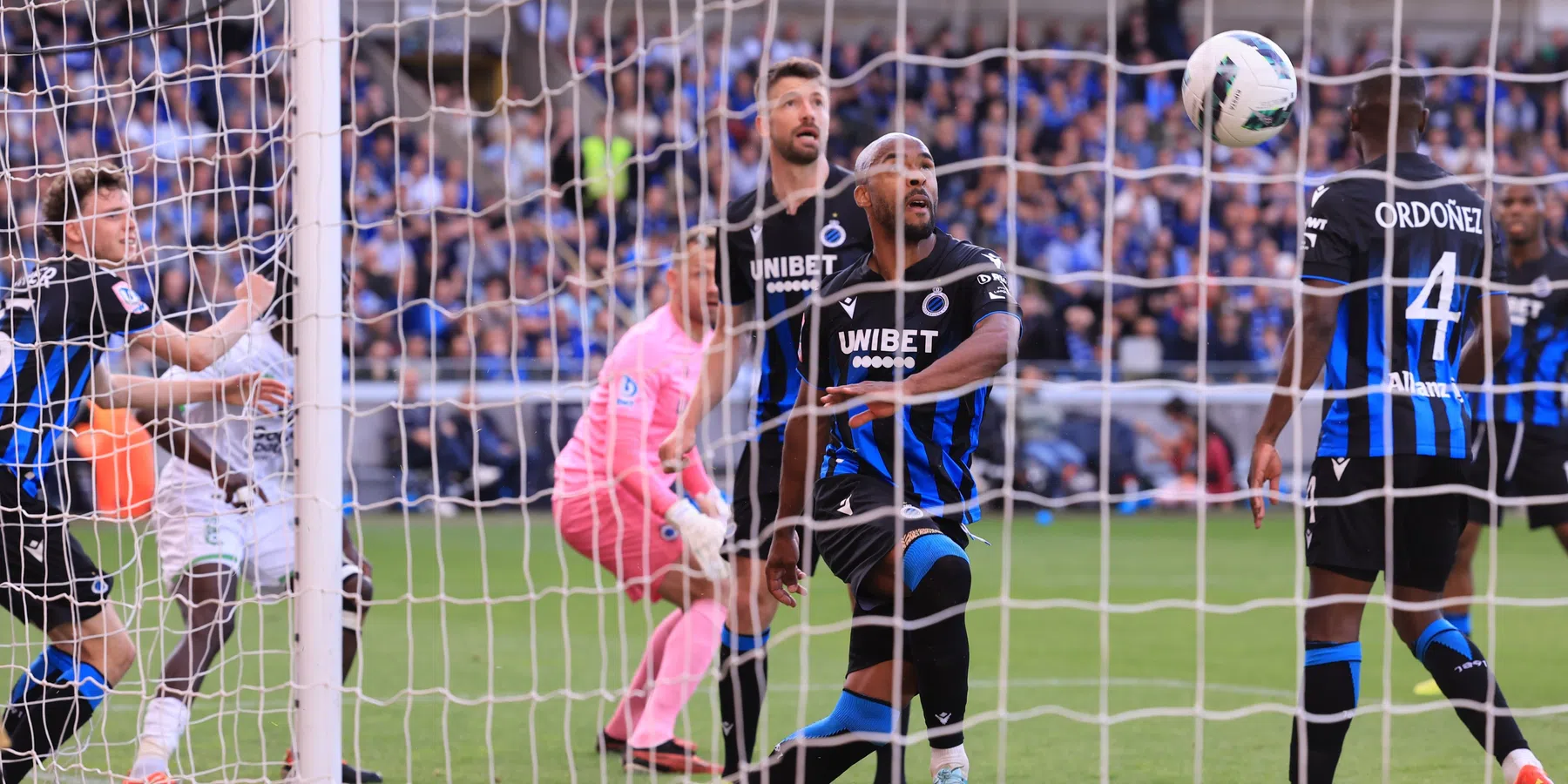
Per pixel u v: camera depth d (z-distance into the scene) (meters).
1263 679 19.25
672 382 14.88
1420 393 11.69
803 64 13.55
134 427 15.88
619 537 14.00
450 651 21.67
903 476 11.40
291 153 12.05
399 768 14.21
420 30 62.44
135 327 13.37
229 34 49.59
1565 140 66.06
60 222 13.64
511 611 25.83
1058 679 19.33
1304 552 11.82
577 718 16.73
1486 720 11.74
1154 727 16.00
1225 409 48.88
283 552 15.13
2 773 12.55
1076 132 62.66
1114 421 48.22
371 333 47.81
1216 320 52.12
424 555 34.12
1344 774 13.86
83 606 13.11
